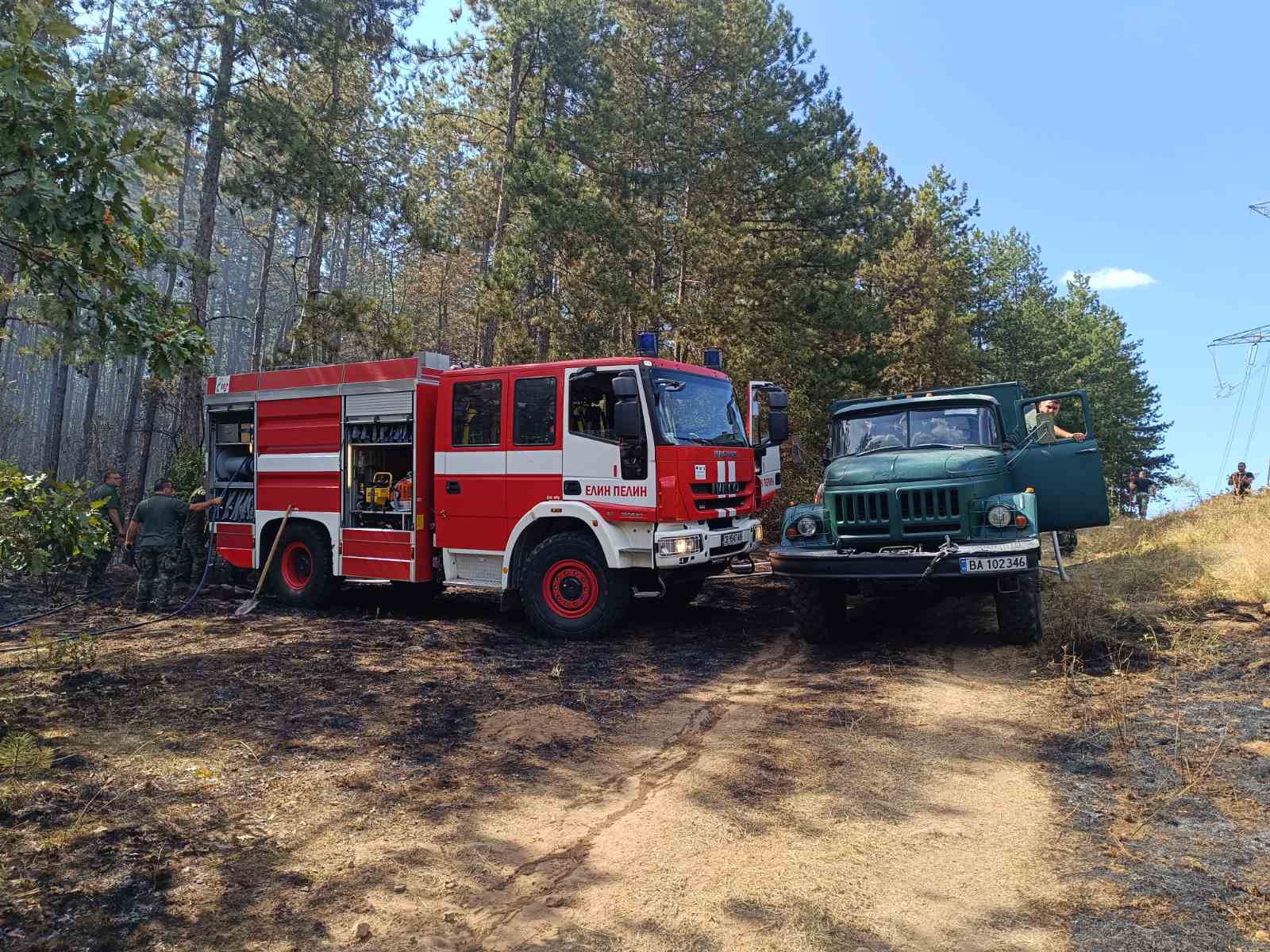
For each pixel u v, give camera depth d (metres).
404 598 10.95
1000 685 6.19
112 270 4.73
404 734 5.40
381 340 19.08
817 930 3.19
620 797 4.52
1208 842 3.68
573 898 3.48
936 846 3.83
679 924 3.26
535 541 8.69
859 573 7.00
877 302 22.05
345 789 4.52
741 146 19.31
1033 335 45.56
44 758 4.68
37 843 3.73
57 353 18.05
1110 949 2.96
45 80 4.24
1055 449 7.82
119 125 4.55
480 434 8.79
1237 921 3.06
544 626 8.31
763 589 11.51
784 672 7.01
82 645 7.51
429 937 3.16
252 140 18.95
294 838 3.95
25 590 10.68
